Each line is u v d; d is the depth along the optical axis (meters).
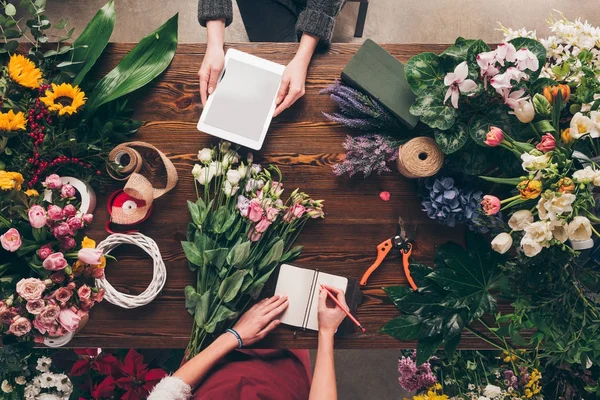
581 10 2.75
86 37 1.57
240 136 1.59
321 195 1.62
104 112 1.59
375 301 1.60
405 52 1.65
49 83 1.55
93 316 1.57
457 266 1.53
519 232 1.42
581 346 1.39
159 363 1.86
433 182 1.55
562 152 1.27
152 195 1.52
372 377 2.53
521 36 1.56
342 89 1.56
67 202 1.47
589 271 1.42
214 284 1.53
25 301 1.38
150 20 2.67
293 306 1.57
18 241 1.33
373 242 1.62
